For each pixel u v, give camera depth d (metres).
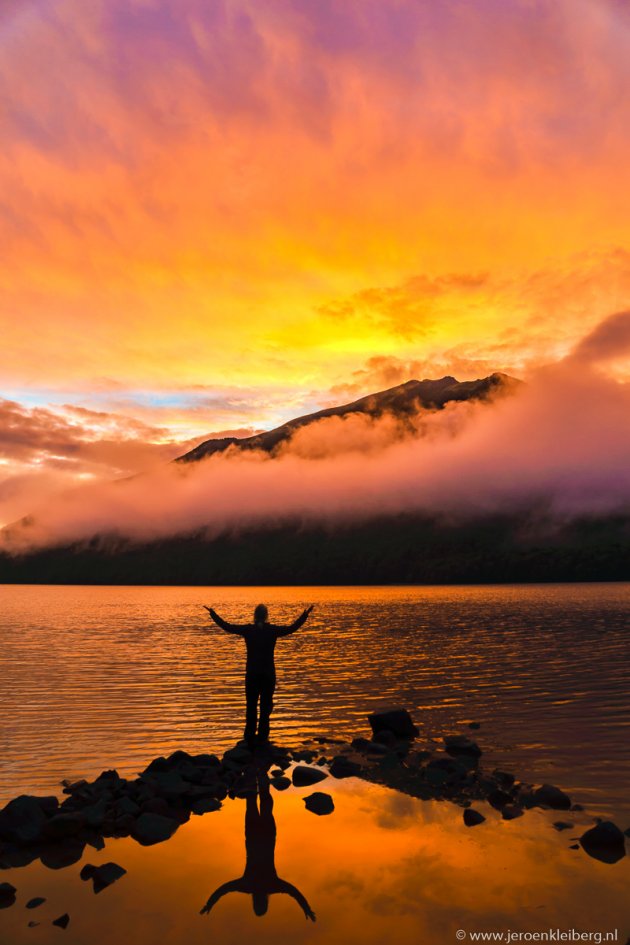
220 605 95.25
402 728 12.19
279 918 5.20
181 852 6.72
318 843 6.91
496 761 10.08
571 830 7.13
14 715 13.95
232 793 8.88
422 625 44.44
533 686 17.38
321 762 10.42
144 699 15.94
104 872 6.10
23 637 36.03
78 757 10.58
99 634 38.47
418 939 4.82
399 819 7.67
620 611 58.06
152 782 8.84
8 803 8.26
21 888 5.86
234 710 14.62
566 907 5.32
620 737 11.45
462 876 5.96
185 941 4.84
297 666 22.36
